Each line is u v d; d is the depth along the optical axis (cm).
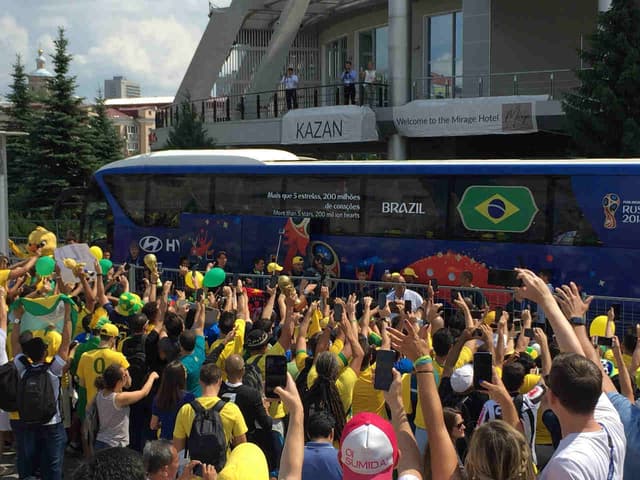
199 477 564
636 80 2102
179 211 1994
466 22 2833
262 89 3441
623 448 391
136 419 850
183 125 3375
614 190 1459
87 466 294
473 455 363
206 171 1952
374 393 738
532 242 1535
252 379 741
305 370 755
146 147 11762
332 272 1767
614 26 2156
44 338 873
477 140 3008
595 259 1474
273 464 686
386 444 399
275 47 3362
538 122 2408
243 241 1894
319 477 529
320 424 544
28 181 4119
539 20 2848
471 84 2834
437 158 3077
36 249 1198
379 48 3656
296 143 2920
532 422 633
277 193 1845
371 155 3716
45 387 768
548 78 2830
